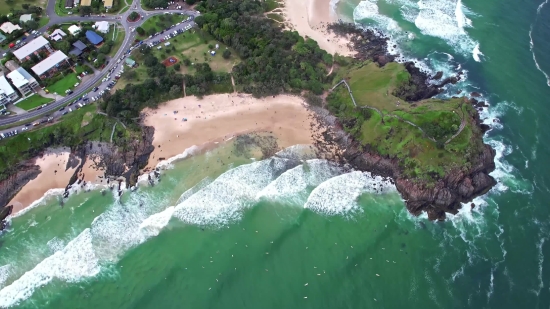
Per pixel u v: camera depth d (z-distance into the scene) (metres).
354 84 122.06
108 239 95.12
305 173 105.00
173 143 110.62
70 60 125.06
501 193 102.12
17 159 106.88
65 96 117.69
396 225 97.44
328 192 101.88
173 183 103.88
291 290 87.06
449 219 98.25
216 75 123.81
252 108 118.12
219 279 88.50
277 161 106.81
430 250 93.50
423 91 121.44
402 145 105.88
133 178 104.88
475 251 93.31
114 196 102.31
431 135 105.56
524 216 98.31
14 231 97.88
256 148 109.44
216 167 106.31
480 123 114.69
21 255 93.88
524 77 126.25
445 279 89.12
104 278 89.69
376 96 117.44
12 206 101.56
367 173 105.62
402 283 88.44
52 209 100.94
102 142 109.88
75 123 111.75
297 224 96.94
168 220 97.56
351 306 85.12
